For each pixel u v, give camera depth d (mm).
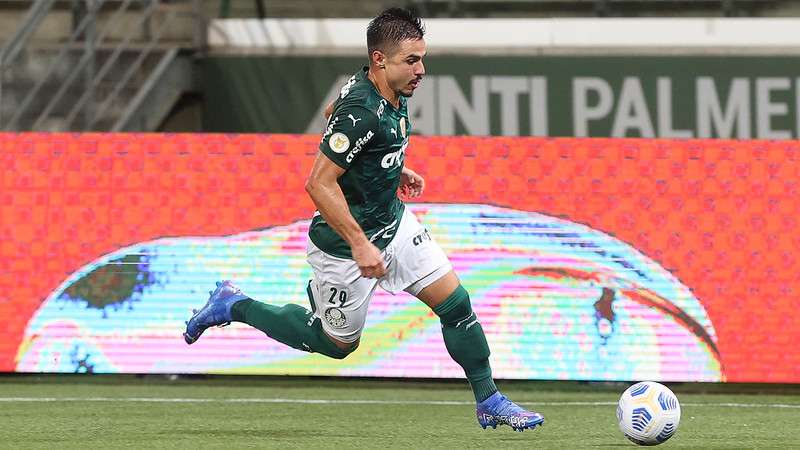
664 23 38188
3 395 26516
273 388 28781
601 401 26312
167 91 38250
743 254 28891
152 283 29375
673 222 28922
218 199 29406
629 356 28750
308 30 38688
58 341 29375
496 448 18109
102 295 29406
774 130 36906
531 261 28875
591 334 28781
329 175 16031
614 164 28984
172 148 29562
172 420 21984
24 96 38969
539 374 28750
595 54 37094
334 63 37719
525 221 28938
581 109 37000
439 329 28719
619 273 28828
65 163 29688
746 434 20406
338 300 17250
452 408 24531
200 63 38656
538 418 17172
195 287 29312
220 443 18531
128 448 17953
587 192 28938
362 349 28812
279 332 18078
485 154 29031
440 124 37188
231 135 29469
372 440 19031
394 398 26656
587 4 40250
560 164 29000
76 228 29578
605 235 28891
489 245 28922
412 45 16047
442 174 29031
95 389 28078
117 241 29500
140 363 29234
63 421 21703
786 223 28906
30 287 29500
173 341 29203
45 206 29641
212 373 29062
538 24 38500
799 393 29125
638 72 36938
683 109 36938
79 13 40906
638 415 17469
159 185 29547
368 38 16266
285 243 29328
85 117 38281
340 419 22375
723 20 38125
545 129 37062
